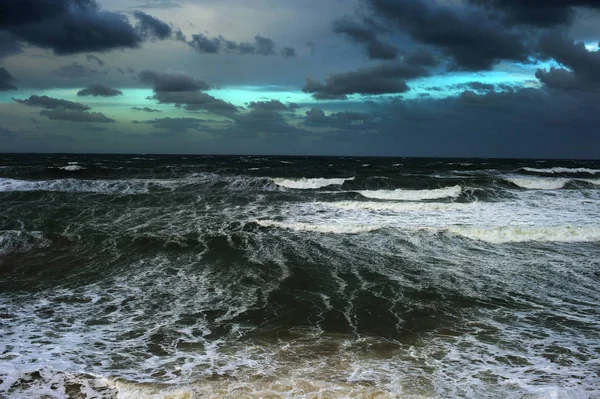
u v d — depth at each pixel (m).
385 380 5.04
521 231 12.79
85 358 5.58
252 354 5.75
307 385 4.86
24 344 5.97
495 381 5.07
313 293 8.31
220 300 7.92
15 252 10.95
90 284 8.77
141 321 6.93
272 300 7.93
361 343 6.16
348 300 7.94
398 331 6.62
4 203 17.12
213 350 5.88
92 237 12.24
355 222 14.70
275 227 13.67
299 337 6.35
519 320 7.11
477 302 7.91
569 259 10.77
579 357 5.75
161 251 11.14
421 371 5.30
